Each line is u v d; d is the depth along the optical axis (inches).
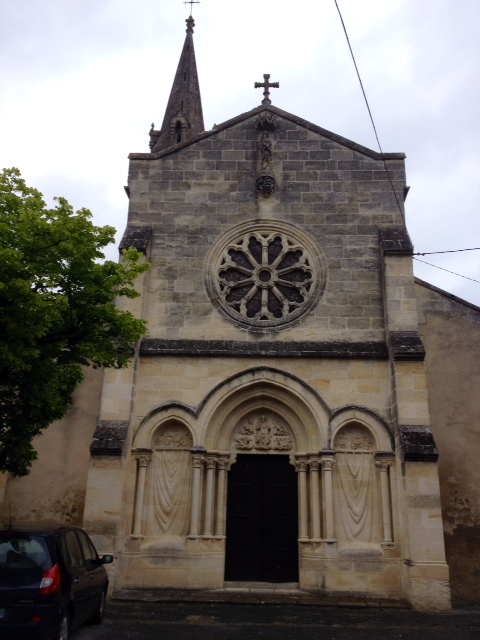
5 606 385.4
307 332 757.3
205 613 585.0
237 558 702.5
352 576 665.0
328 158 835.4
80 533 508.4
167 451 719.1
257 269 793.6
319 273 785.6
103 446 667.4
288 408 733.3
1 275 472.4
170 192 825.5
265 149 829.2
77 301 545.0
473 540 708.0
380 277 780.6
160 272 789.9
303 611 603.5
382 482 690.2
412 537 633.0
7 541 413.7
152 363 740.0
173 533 693.3
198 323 765.3
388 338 732.0
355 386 725.9
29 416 533.6
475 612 612.4
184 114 1434.5
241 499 722.2
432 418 750.5
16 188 567.2
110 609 586.6
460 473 729.6
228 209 819.4
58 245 525.7
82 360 567.5
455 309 788.6
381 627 542.6
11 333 475.5
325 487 690.8
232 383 726.5
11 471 542.6
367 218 808.3
